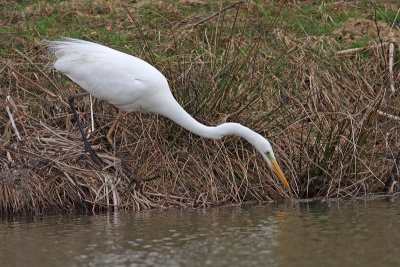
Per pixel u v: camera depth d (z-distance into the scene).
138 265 9.34
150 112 13.69
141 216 12.23
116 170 13.22
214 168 13.49
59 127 14.16
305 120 14.35
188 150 13.64
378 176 13.81
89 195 12.98
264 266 9.21
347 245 10.04
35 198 12.83
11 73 14.71
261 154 12.89
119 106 13.29
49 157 13.17
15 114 13.78
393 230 10.76
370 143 13.95
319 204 12.95
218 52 15.66
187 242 10.34
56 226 11.59
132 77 12.93
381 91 14.56
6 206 12.73
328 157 13.70
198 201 13.12
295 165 13.77
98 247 10.20
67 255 9.87
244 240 10.38
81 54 13.14
